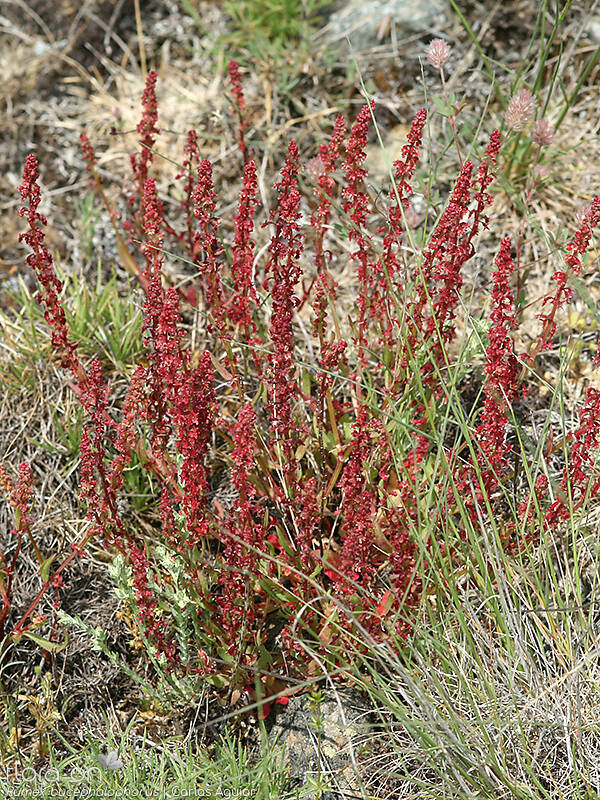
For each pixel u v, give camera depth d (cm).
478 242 89
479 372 82
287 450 75
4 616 77
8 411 85
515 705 70
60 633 78
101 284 92
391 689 72
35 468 83
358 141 73
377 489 77
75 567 80
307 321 87
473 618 72
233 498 81
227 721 75
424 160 93
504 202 91
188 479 72
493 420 73
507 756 71
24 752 75
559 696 72
